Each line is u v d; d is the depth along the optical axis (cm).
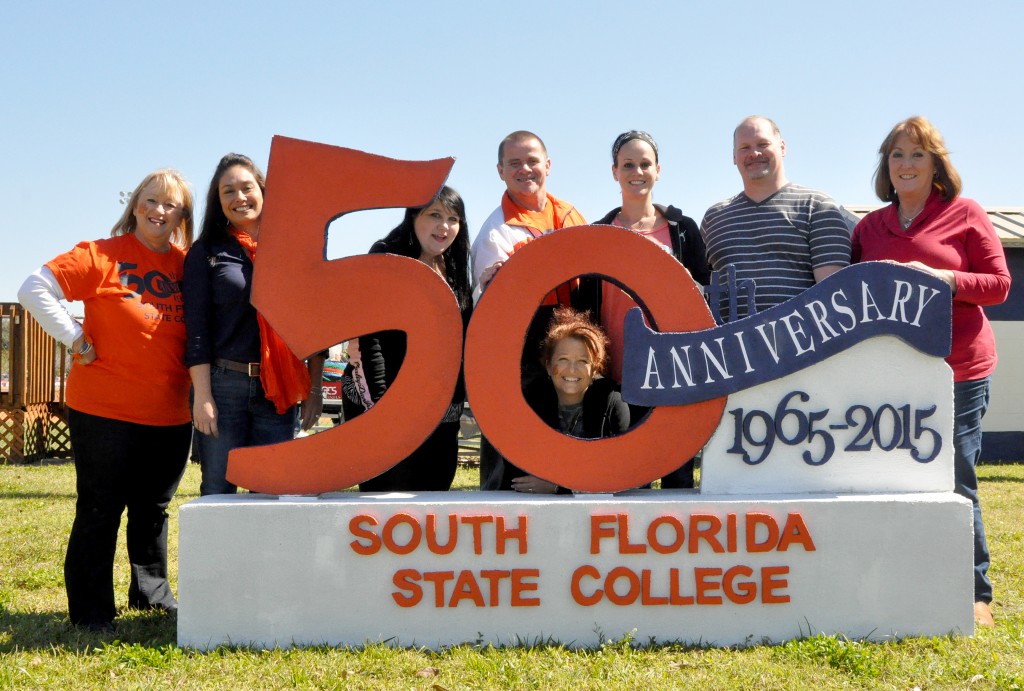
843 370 358
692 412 354
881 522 345
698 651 334
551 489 369
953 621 346
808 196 383
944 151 379
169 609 402
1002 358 1195
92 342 365
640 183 405
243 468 349
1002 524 642
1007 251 1195
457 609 342
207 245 375
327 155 352
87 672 313
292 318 349
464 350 352
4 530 605
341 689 295
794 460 358
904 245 387
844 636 338
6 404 1162
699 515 343
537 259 349
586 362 367
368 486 412
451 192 394
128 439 364
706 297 407
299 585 340
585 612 343
